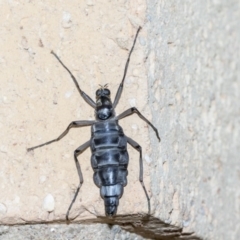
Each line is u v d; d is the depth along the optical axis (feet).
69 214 0.51
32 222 0.51
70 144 0.52
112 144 0.51
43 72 0.53
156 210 0.51
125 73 0.52
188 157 0.55
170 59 0.54
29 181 0.52
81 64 0.53
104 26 0.53
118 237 0.53
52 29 0.53
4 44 0.53
